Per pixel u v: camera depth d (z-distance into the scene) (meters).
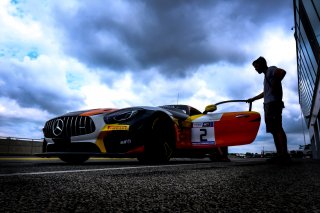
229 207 0.72
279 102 3.21
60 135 3.30
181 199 0.83
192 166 2.62
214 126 4.45
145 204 0.75
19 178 1.33
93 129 3.17
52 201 0.77
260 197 0.87
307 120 24.30
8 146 11.66
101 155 3.09
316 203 0.77
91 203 0.75
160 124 3.69
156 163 3.58
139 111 3.51
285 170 2.00
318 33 11.72
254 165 2.73
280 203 0.77
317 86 14.26
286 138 3.15
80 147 3.28
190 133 4.54
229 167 2.38
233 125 4.36
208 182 1.26
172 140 3.90
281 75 3.26
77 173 1.67
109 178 1.40
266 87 3.35
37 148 13.10
